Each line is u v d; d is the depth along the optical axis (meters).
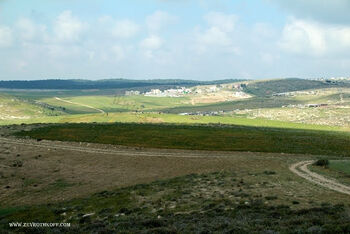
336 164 69.44
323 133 166.00
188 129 158.25
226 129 164.00
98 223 32.44
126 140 123.38
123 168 82.19
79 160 91.69
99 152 101.56
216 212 32.78
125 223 30.72
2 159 89.88
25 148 106.56
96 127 159.62
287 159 87.00
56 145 113.81
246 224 25.86
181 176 66.44
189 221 29.50
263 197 38.34
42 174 76.69
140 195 46.78
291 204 34.19
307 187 44.22
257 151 105.50
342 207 31.17
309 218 26.47
